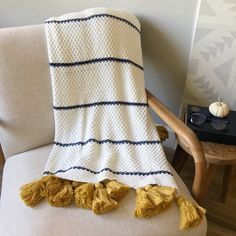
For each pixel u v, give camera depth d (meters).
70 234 0.74
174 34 1.16
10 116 0.94
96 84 0.96
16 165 0.94
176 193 0.85
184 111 1.37
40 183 0.84
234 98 1.25
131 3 1.13
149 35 1.19
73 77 0.95
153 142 0.95
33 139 1.00
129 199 0.83
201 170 0.83
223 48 1.12
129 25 0.98
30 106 0.95
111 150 0.95
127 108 0.98
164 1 1.08
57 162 0.94
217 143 1.07
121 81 0.97
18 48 0.91
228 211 1.27
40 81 0.94
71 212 0.79
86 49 0.93
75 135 0.98
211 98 1.29
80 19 0.92
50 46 0.91
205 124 1.09
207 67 1.19
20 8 1.27
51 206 0.80
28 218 0.77
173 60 1.24
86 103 0.98
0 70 0.89
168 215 0.80
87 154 0.93
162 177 0.88
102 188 0.85
